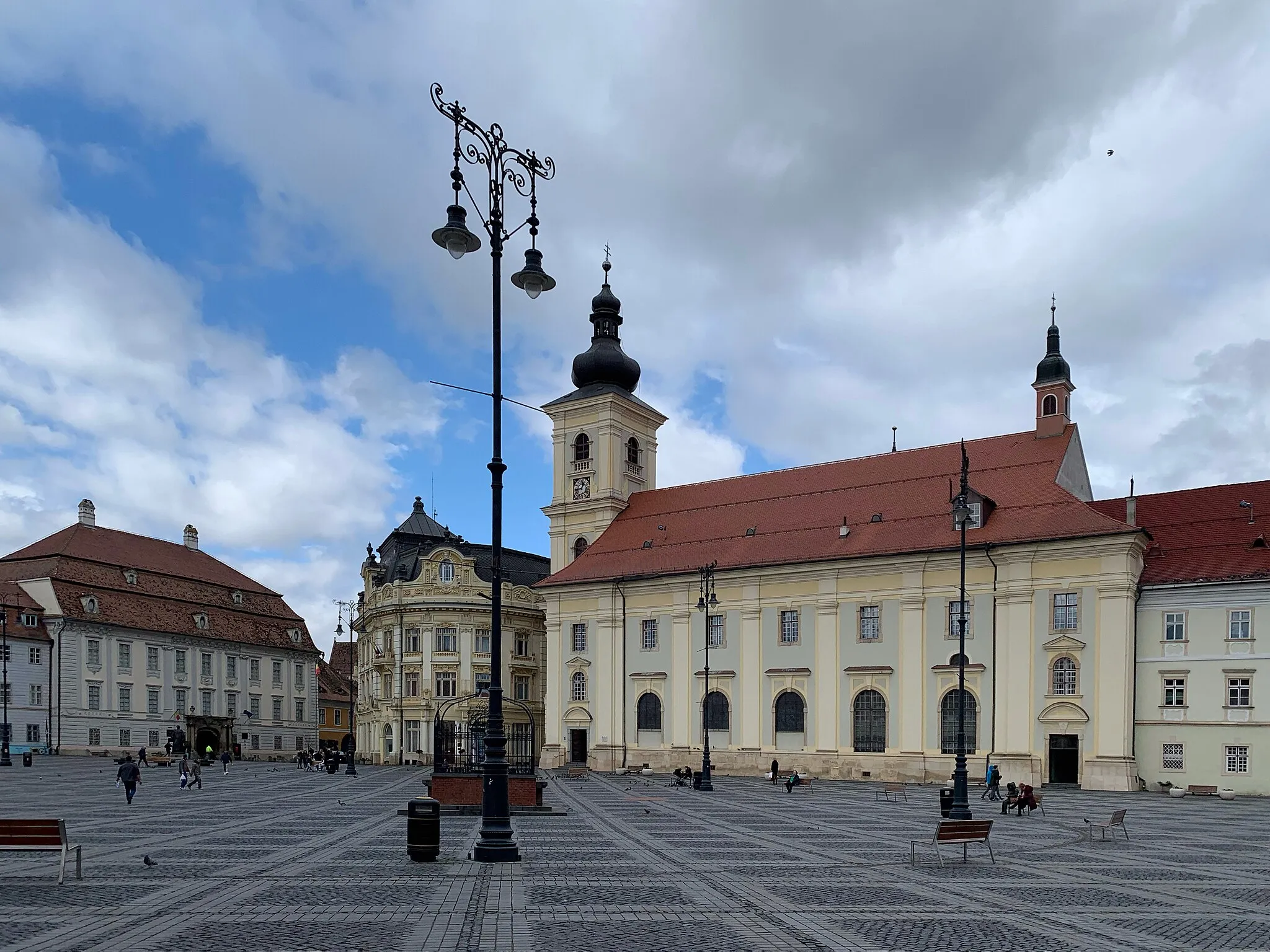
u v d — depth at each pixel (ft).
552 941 49.78
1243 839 107.86
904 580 231.71
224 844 90.74
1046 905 63.05
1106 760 201.77
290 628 419.74
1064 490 224.12
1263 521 213.05
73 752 322.75
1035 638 213.46
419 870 73.31
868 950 49.16
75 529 362.94
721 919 56.54
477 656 332.19
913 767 224.53
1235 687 199.21
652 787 203.31
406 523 387.14
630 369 319.68
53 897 60.90
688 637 262.47
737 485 289.74
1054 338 246.27
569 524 311.88
